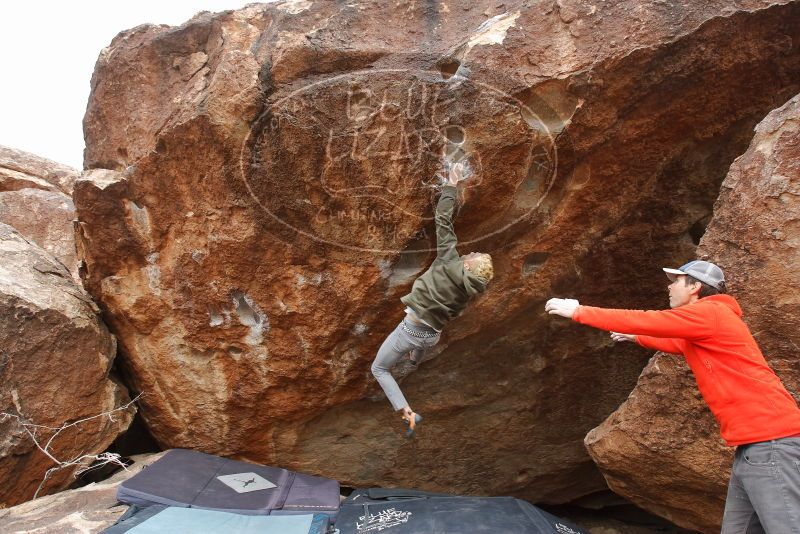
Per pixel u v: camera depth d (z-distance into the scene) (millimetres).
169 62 3686
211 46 3623
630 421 3293
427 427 4332
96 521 3113
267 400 3982
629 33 3107
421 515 3270
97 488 3551
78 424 3797
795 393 2762
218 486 3492
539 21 3271
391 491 3752
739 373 2348
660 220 3705
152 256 3775
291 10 3527
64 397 3729
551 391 4285
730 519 2457
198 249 3637
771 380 2348
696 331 2381
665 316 2395
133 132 3699
